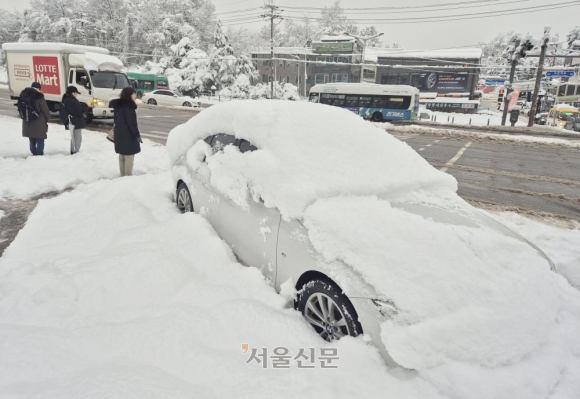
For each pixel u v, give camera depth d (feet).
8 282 10.53
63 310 9.52
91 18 243.60
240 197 11.35
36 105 27.53
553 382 7.05
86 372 7.45
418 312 7.32
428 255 8.13
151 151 33.04
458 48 178.91
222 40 175.22
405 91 92.68
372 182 10.57
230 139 13.01
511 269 8.36
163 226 13.53
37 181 21.91
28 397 6.74
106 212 15.72
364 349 7.64
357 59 196.13
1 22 250.57
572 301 10.16
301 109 12.12
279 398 6.84
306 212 9.49
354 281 8.02
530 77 221.46
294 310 9.55
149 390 6.91
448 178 12.19
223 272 11.14
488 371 6.95
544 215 21.61
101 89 49.75
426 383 6.97
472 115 157.28
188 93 170.60
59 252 12.84
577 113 128.98
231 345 8.47
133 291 10.23
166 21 217.15
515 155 45.62
